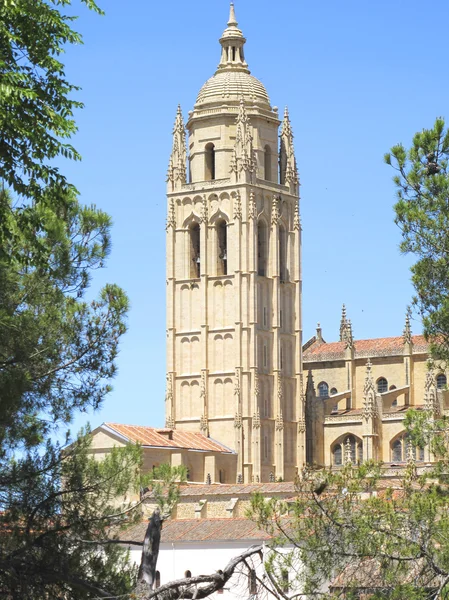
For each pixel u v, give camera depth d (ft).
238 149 647.97
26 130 137.69
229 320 641.40
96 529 151.02
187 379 646.33
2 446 146.61
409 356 638.53
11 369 146.92
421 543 165.07
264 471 631.56
